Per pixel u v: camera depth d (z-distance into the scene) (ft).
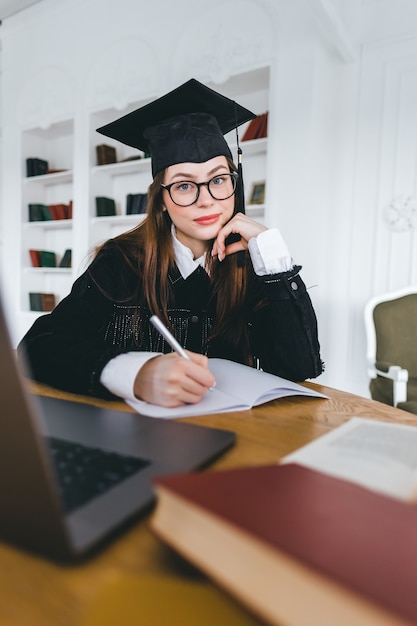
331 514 0.89
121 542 1.01
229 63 9.46
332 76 8.86
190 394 2.25
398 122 8.36
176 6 10.30
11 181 13.70
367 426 1.86
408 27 8.20
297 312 3.44
